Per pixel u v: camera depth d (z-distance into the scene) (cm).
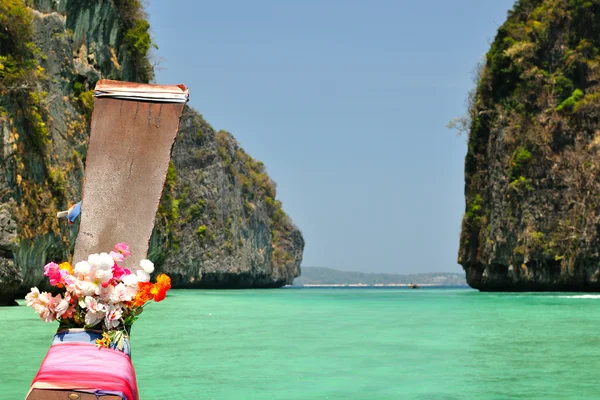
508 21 5750
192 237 8512
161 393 911
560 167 4966
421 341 1505
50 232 3127
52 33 3553
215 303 3466
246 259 9694
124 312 537
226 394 906
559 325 1952
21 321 1844
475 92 5938
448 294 5344
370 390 936
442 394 912
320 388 949
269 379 1016
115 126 570
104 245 547
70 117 3597
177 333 1691
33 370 1041
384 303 3406
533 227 5019
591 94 5056
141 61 4572
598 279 4641
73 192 3494
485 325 1942
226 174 9275
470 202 5894
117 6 4275
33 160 3070
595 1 5209
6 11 3023
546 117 5159
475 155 5872
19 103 2980
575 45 5288
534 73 5322
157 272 5116
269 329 1786
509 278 5294
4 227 2653
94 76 3900
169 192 5147
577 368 1131
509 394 912
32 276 3019
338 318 2247
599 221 4616
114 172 561
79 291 521
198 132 8894
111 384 482
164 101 576
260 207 10669
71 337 519
